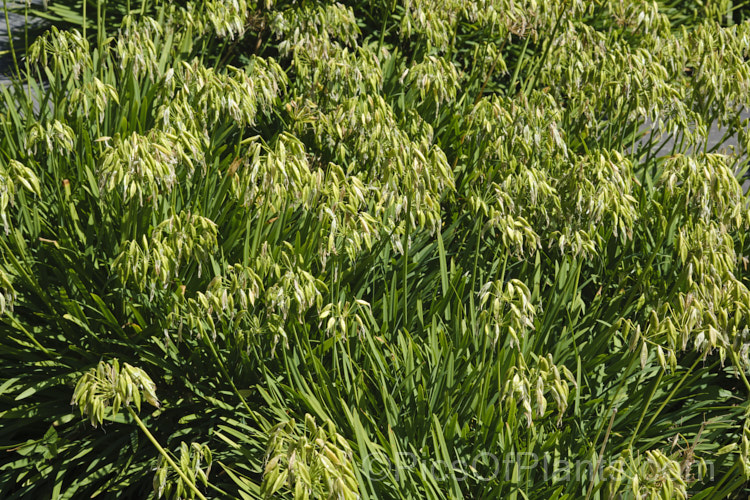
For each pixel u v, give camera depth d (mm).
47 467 2904
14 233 3043
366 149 3096
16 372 3119
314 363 2742
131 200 2799
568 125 4195
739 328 2346
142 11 4223
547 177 3123
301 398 2760
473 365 2924
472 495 2660
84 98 3104
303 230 3355
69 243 3191
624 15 4797
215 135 3891
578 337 3188
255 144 2582
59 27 6305
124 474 2844
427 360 2977
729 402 3199
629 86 3490
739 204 2660
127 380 1910
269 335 2877
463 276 3275
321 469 1769
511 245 3445
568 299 3271
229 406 2926
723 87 3619
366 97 3113
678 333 2449
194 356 2977
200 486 2834
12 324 2979
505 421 2697
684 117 3461
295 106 3713
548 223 2914
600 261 3568
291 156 2627
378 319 3299
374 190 2908
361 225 2646
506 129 3354
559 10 4328
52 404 3049
